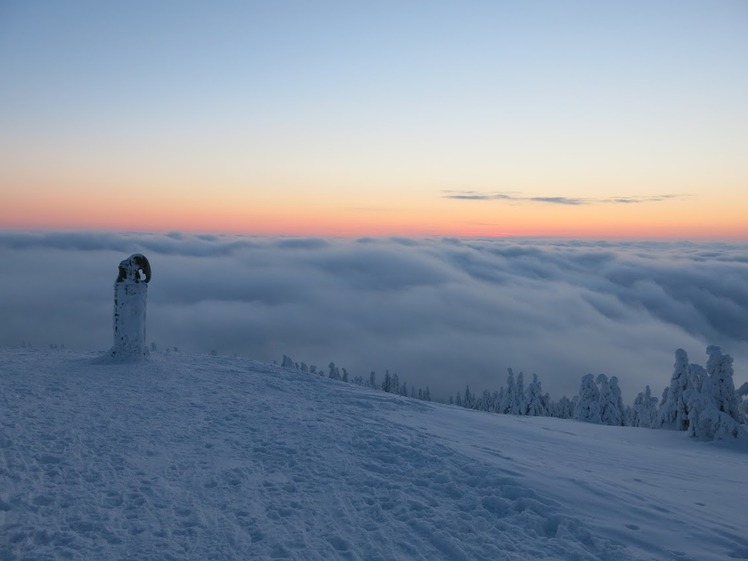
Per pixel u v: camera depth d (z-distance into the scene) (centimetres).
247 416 1025
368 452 823
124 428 884
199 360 1625
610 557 507
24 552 483
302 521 582
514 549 526
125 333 1502
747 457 1316
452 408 1336
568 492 656
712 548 533
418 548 527
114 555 489
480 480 693
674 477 857
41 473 663
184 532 543
